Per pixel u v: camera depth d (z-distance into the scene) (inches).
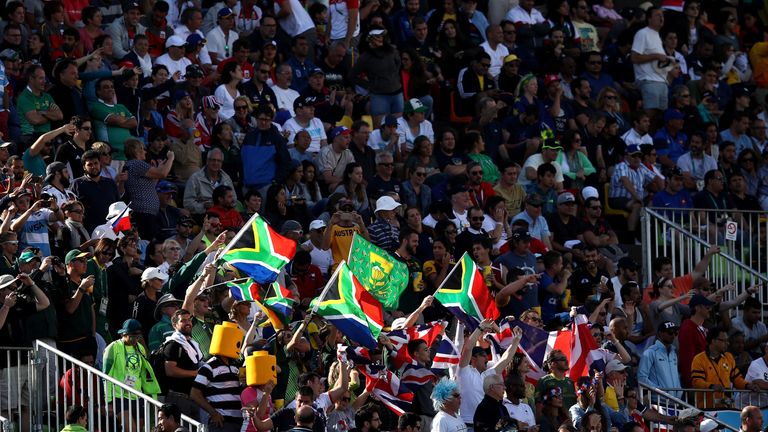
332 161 3289.9
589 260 3174.2
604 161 3651.6
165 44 3513.8
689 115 3885.3
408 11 3814.0
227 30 3629.4
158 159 3078.2
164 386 2385.6
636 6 4407.0
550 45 3870.6
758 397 2974.9
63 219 2696.9
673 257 3346.5
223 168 3189.0
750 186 3767.2
